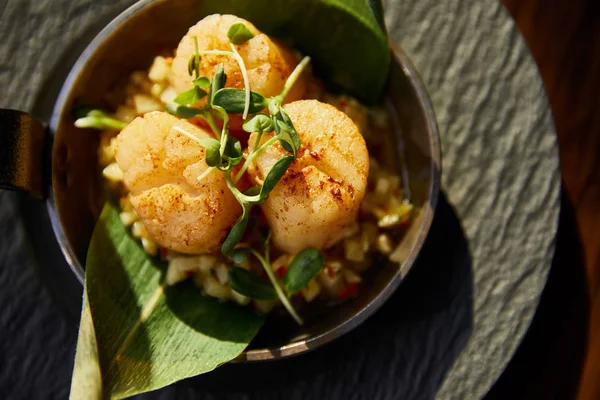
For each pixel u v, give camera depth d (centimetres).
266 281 35
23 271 38
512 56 39
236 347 35
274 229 34
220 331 35
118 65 36
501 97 39
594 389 40
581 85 41
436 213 38
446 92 39
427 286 38
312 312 37
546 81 41
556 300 40
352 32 36
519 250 38
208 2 36
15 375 37
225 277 35
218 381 38
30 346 38
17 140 34
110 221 36
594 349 40
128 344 35
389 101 38
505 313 38
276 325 36
